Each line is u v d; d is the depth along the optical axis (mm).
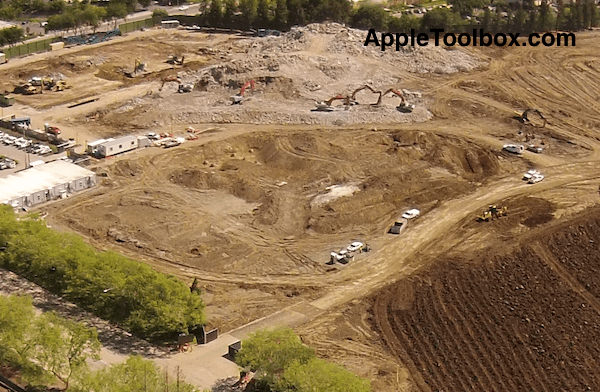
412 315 120000
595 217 148125
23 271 123625
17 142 178375
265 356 98812
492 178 168750
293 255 138250
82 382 94562
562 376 105875
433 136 187875
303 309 122375
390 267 134250
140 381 92750
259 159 177750
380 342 114062
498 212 151000
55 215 149000
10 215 132875
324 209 152750
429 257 137000
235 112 197750
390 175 165125
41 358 99312
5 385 100375
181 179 163750
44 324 101125
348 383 92812
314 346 112750
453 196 159625
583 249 137875
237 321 118688
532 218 149750
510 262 133750
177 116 196875
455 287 127125
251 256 137750
